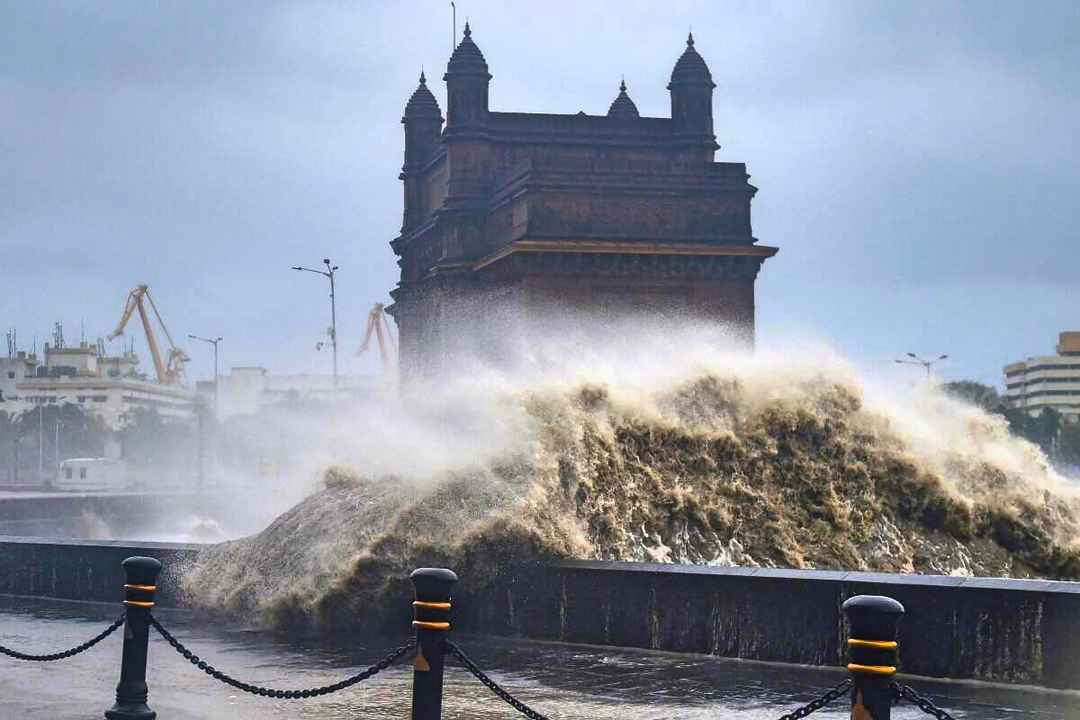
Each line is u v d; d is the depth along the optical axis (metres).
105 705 18.36
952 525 35.28
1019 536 35.62
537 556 26.30
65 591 31.44
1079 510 36.47
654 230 91.50
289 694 15.53
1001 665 19.69
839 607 21.17
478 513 26.78
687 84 99.12
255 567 27.83
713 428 34.25
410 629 26.06
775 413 34.88
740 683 20.00
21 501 78.00
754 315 91.88
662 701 18.67
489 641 24.69
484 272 95.62
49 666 21.80
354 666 21.86
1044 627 19.36
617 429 32.72
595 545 30.92
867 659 11.52
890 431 35.72
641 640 23.33
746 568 22.89
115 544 31.16
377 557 26.19
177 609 29.16
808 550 34.00
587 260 89.56
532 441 30.42
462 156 98.75
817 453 35.03
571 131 99.19
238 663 22.20
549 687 19.75
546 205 90.25
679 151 98.50
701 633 22.62
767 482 34.47
